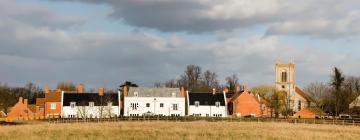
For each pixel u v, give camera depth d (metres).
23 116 145.75
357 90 155.25
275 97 147.00
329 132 68.75
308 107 162.88
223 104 149.50
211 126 81.25
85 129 70.88
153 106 147.00
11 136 58.66
